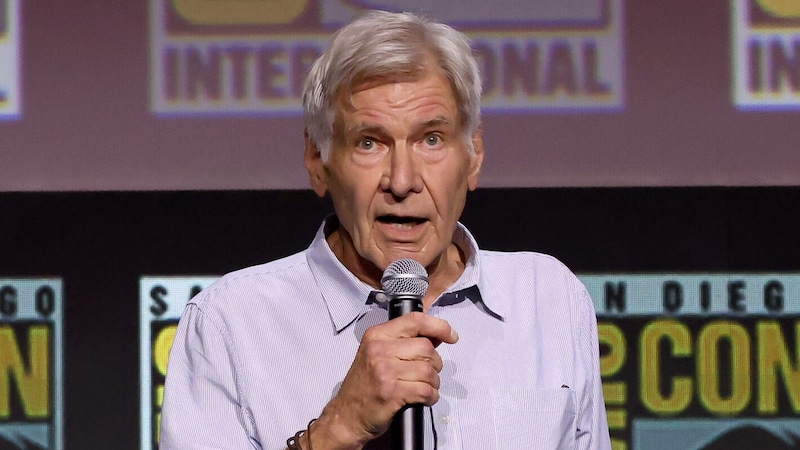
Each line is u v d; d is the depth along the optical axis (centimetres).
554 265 647
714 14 968
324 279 596
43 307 958
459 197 554
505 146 968
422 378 491
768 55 967
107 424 955
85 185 964
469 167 565
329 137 547
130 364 959
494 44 965
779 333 960
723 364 961
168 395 589
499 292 619
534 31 965
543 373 600
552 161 966
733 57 967
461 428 579
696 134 966
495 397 587
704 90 967
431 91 531
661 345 962
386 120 526
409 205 532
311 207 970
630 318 964
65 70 966
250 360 583
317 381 578
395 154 529
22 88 964
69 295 959
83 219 962
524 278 635
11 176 961
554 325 623
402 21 542
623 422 960
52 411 954
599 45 968
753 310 962
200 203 967
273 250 968
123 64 965
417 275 516
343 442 505
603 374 962
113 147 966
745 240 963
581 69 967
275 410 572
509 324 611
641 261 966
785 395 959
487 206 968
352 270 598
